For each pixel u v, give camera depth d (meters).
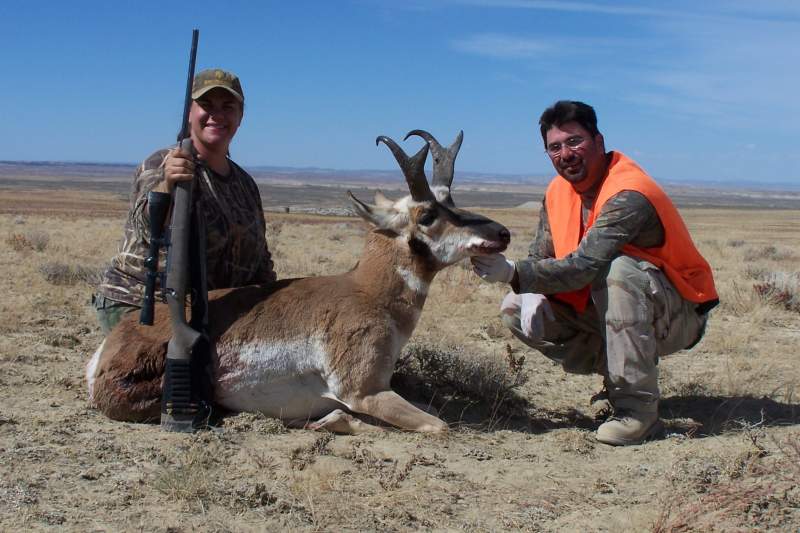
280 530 2.58
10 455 2.96
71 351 4.29
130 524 2.58
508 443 3.32
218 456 3.02
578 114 3.45
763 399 3.89
